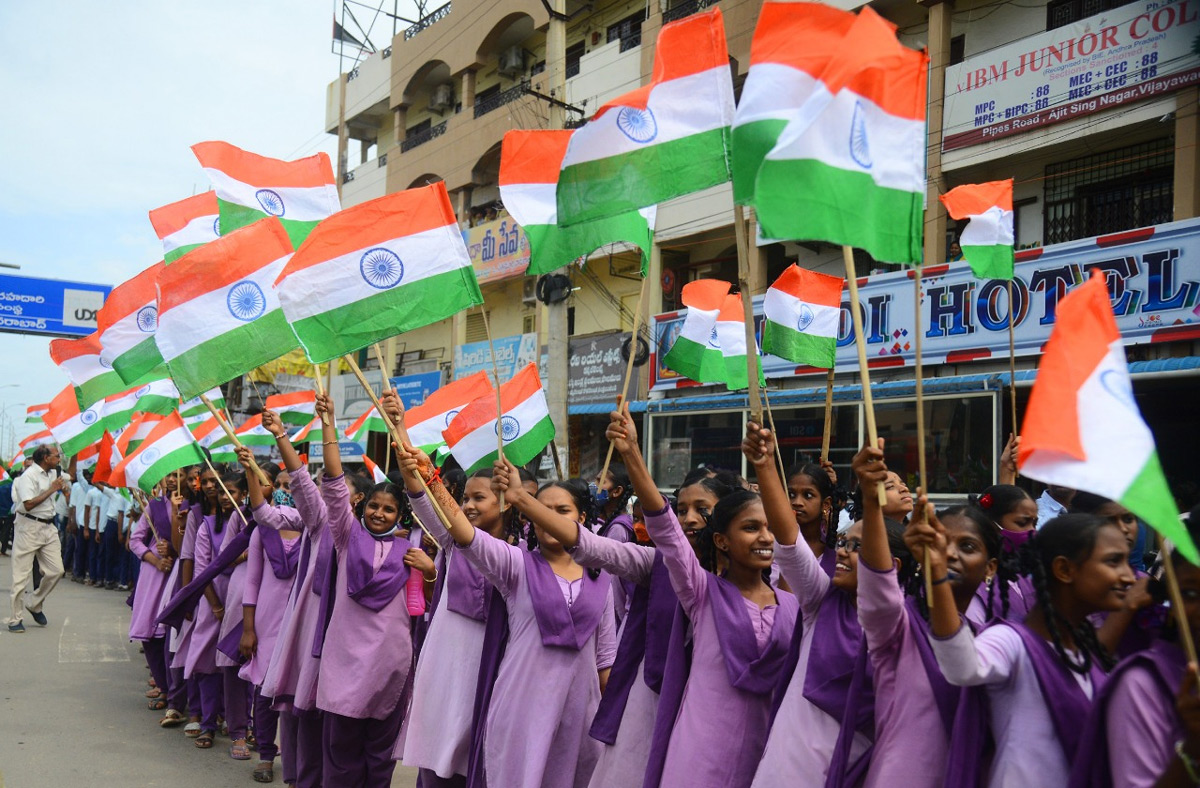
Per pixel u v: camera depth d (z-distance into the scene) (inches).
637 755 160.6
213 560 283.0
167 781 239.6
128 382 279.0
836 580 135.4
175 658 293.0
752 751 146.1
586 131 162.2
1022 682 108.6
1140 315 401.7
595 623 175.8
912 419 427.8
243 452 256.7
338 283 180.5
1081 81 463.2
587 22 815.7
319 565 223.3
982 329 456.8
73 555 691.4
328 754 211.2
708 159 156.2
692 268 707.4
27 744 265.6
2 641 423.2
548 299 517.7
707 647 149.7
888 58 114.7
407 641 214.8
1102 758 98.3
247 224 239.9
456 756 187.0
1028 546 114.3
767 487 140.6
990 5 523.2
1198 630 97.8
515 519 214.1
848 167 113.1
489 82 928.9
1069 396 95.7
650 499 150.6
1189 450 410.3
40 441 673.6
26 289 861.8
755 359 139.0
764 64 129.3
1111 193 478.0
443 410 306.8
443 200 184.7
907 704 120.0
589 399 722.2
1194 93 425.4
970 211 235.0
